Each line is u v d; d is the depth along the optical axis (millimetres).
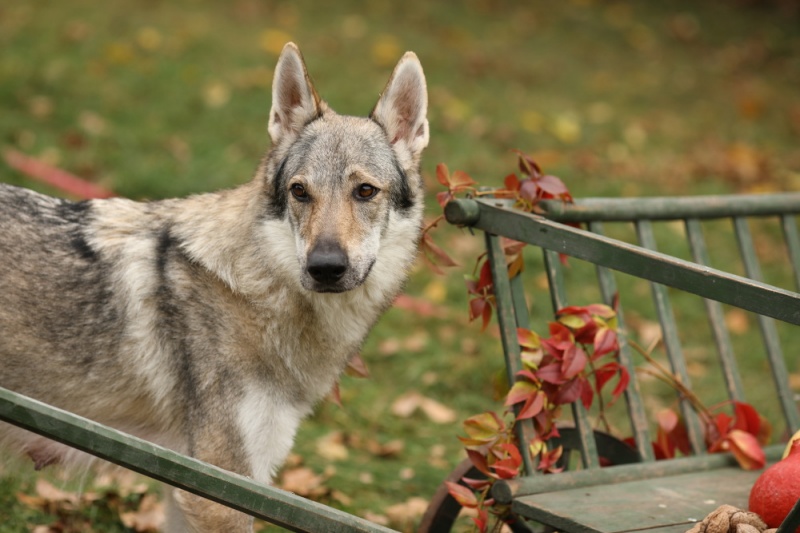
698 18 21812
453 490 5289
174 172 12102
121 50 15016
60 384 5281
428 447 8383
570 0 22062
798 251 6672
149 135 12883
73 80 14008
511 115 15445
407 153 5715
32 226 5324
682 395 6184
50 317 5219
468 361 9734
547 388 5508
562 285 5770
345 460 7953
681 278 4465
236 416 5180
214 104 14109
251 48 16344
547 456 5434
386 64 16641
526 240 5262
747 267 6480
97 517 6625
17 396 3729
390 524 6855
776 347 6508
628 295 11273
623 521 4805
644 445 5812
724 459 5945
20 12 16141
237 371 5207
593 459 5520
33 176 11352
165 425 5414
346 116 5680
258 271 5262
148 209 5602
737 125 16656
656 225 12664
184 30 16500
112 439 3840
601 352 5523
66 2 17016
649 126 16078
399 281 5695
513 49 18641
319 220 5188
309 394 5543
